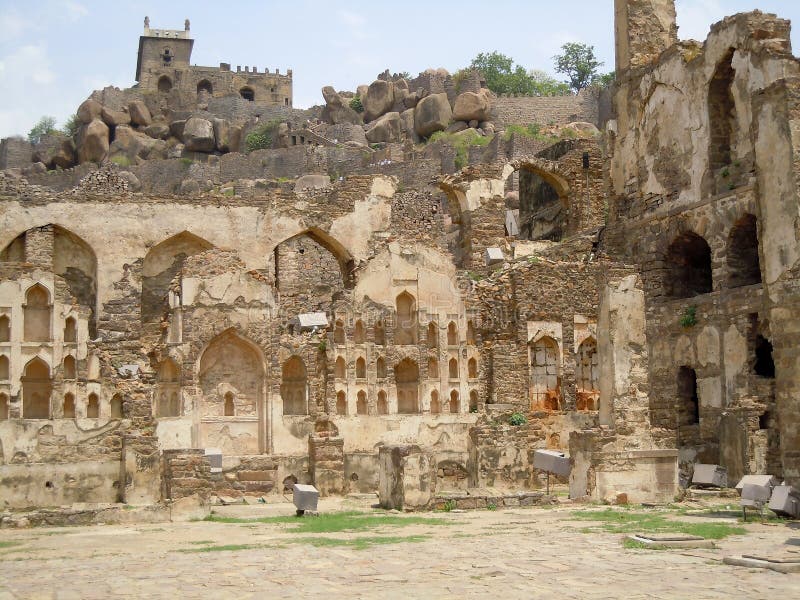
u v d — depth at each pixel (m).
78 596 15.34
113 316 40.84
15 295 32.66
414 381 39.66
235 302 36.59
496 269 44.72
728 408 34.88
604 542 20.69
